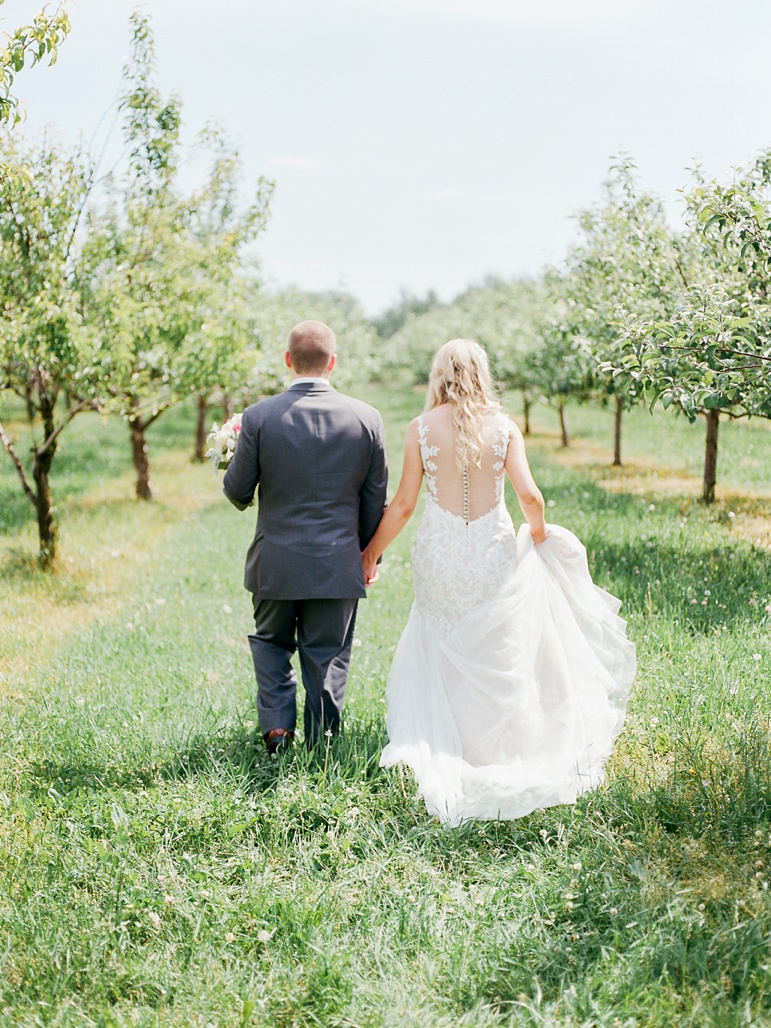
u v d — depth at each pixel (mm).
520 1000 2436
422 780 3441
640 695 4414
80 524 11508
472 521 3705
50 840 3330
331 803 3488
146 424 14203
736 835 3156
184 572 8703
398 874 3152
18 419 29594
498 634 3666
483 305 48219
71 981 2609
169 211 9227
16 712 4723
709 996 2406
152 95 8516
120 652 5879
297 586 3799
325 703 3936
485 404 3740
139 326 8414
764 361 5254
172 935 2793
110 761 4043
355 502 3934
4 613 6988
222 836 3334
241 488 3887
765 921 2666
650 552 7574
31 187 7117
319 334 3920
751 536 8133
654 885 2904
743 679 4430
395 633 6312
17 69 4754
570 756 3539
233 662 5637
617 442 16406
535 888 2963
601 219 10148
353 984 2545
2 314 7582
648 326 5023
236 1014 2465
